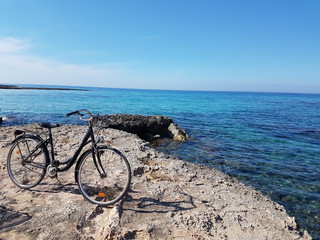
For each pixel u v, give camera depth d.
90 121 3.69
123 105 44.31
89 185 3.97
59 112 28.17
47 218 3.14
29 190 3.98
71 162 3.77
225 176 6.31
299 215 5.64
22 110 29.27
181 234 3.00
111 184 4.08
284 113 35.06
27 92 80.75
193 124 21.30
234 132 17.50
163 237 2.92
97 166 3.69
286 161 10.18
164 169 5.53
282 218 3.88
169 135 16.27
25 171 4.66
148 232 2.96
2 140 7.32
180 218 3.34
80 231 2.94
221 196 4.43
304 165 9.63
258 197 4.85
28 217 3.15
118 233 2.87
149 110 35.62
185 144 13.70
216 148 12.55
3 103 37.56
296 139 15.26
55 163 3.87
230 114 31.53
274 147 12.88
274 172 8.70
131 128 15.57
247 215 3.77
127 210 3.46
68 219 3.14
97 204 3.53
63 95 72.94
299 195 6.76
